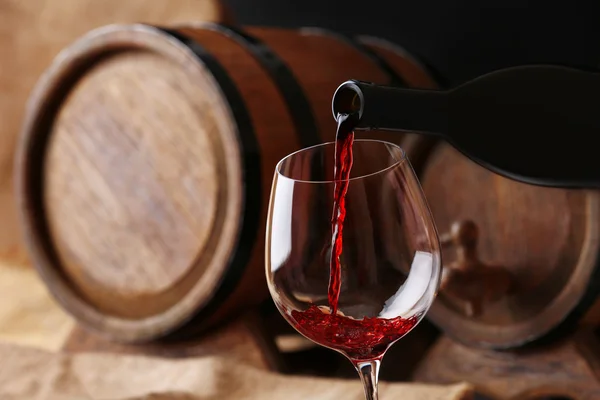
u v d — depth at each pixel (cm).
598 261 139
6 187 212
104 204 166
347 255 106
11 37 206
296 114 153
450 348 155
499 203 147
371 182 106
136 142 161
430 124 104
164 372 139
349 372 172
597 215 139
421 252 106
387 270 106
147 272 162
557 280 143
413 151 155
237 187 149
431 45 174
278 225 107
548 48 159
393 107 103
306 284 107
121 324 165
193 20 178
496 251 148
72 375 140
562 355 146
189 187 156
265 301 168
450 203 152
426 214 108
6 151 211
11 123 210
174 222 158
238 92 150
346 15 185
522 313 147
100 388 138
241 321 160
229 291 153
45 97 170
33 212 176
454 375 154
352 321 107
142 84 159
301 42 162
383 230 106
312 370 174
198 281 157
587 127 106
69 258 173
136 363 141
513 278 147
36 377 140
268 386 134
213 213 154
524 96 106
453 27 170
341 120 105
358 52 164
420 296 107
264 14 198
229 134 149
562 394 146
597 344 145
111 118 163
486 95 105
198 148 155
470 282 149
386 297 106
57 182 173
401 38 178
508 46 163
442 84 169
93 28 195
